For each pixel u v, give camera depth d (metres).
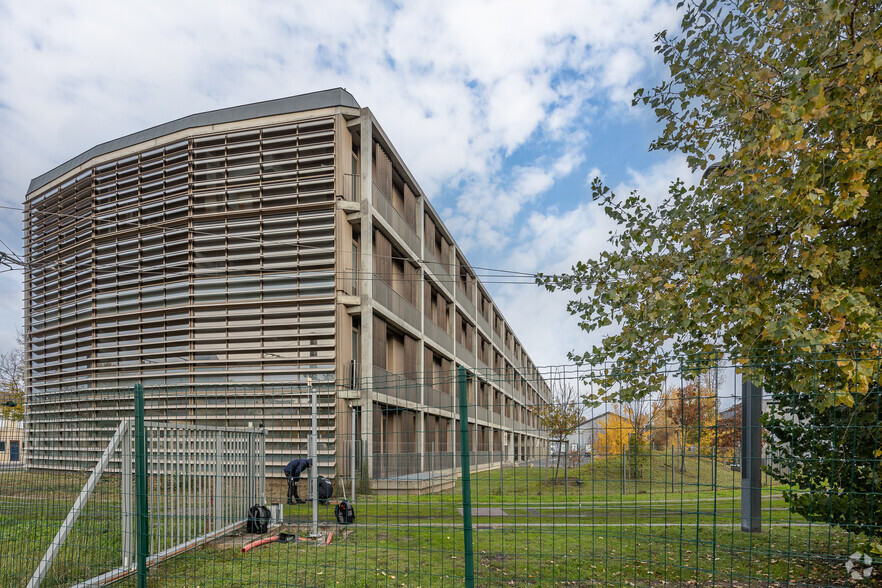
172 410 16.53
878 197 5.48
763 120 5.71
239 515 8.23
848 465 5.41
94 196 19.73
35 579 5.52
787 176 5.29
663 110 7.16
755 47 5.96
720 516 8.88
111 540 6.34
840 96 5.24
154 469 6.55
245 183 17.81
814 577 5.84
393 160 21.20
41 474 6.54
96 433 6.55
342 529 7.96
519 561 6.50
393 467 6.90
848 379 4.32
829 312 4.97
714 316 6.41
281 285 17.17
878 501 5.29
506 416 36.16
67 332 19.84
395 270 21.64
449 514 7.87
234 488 8.14
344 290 17.02
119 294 18.59
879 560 4.86
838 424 5.40
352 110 17.84
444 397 25.72
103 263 19.30
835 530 8.16
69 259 20.17
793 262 5.53
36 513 6.52
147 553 6.25
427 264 25.05
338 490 8.56
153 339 17.75
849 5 4.94
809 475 5.68
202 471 7.44
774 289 6.04
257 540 7.27
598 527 7.64
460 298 32.16
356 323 18.33
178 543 6.86
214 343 17.14
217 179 18.06
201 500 7.39
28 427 6.61
